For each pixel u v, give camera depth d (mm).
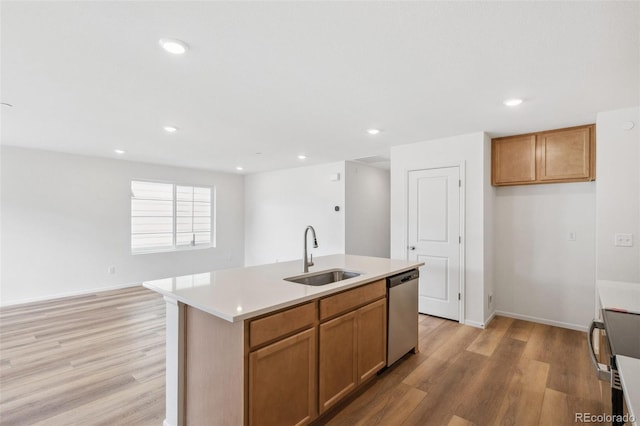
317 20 1561
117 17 1529
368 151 4703
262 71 2113
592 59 1920
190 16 1524
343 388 2080
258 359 1562
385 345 2543
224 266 6980
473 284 3650
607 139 2820
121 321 3771
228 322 1564
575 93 2447
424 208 4035
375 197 6168
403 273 2783
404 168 4223
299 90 2430
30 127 3445
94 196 5188
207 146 4383
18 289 4508
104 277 5285
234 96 2543
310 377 1840
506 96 2527
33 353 2904
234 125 3352
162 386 2361
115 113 2969
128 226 5566
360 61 1979
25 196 4570
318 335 1902
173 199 6219
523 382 2412
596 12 1475
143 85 2334
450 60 1959
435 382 2420
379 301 2467
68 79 2229
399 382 2420
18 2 1407
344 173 5473
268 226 6820
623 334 1359
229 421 1562
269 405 1614
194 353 1782
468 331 3471
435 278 3949
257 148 4512
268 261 6809
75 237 5000
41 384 2381
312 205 5980
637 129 2699
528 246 3826
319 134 3723
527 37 1695
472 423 1948
